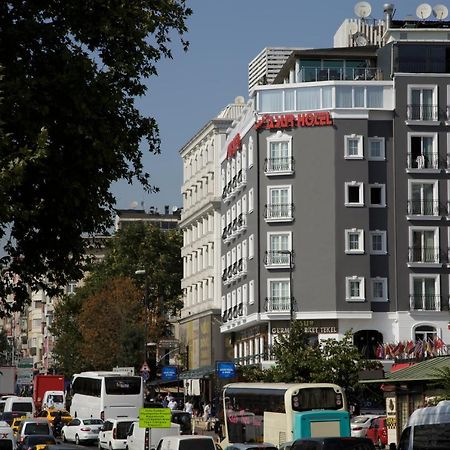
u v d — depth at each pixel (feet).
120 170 79.61
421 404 166.81
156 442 172.65
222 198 321.11
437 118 266.98
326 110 266.98
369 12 303.07
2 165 67.82
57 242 78.23
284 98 271.90
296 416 149.07
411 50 269.23
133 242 425.28
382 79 274.98
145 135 80.94
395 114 266.98
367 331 262.88
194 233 366.43
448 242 264.93
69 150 75.77
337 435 149.38
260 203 272.72
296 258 266.98
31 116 73.20
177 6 81.76
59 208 75.92
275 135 271.28
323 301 263.29
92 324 365.61
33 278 78.89
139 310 376.48
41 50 75.97
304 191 267.80
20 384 403.95
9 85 71.72
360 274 263.08
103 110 76.54
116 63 77.82
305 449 117.39
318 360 200.95
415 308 263.49
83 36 76.54
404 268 264.31
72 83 74.49
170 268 425.28
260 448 129.29
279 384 157.07
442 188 266.16
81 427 222.69
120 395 236.02
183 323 371.35
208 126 344.90
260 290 270.67
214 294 331.98
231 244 306.14
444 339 262.47
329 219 265.13
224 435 169.78
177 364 370.53
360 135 266.16
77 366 394.52
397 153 266.16
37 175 75.36
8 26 74.54
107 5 76.69
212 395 316.40
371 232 265.34
